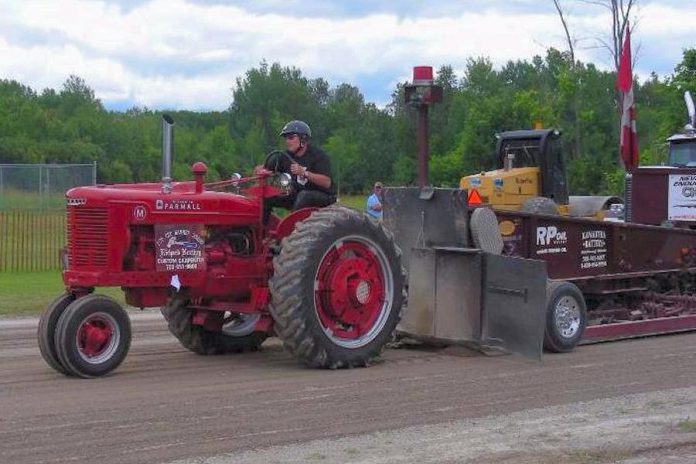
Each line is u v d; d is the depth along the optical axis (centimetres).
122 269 855
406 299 955
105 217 845
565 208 2039
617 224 1162
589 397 790
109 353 855
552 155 2025
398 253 945
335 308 906
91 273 843
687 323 1146
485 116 3588
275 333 937
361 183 4272
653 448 636
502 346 973
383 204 1062
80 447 622
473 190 1553
